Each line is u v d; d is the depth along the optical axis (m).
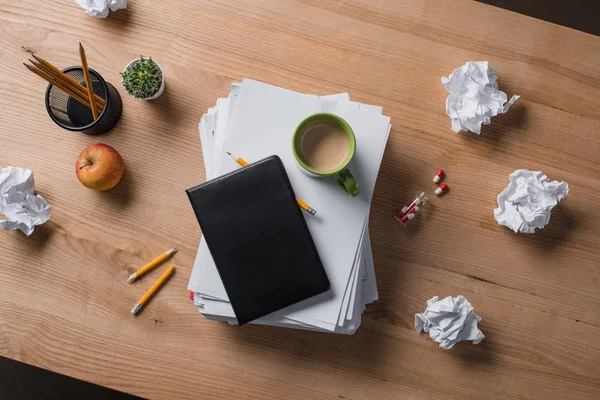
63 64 1.01
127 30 1.01
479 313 1.02
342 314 0.95
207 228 0.92
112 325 1.00
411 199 1.02
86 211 1.01
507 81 1.02
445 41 1.01
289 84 1.02
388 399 1.01
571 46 1.01
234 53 1.01
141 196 1.01
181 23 1.01
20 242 1.01
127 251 1.01
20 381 1.44
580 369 1.02
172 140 1.01
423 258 1.02
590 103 1.02
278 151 0.95
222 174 0.95
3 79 1.01
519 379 1.02
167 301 1.01
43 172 1.01
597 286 1.02
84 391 1.44
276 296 0.92
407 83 1.02
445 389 1.02
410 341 1.02
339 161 0.92
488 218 1.02
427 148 1.02
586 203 1.03
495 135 1.02
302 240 0.93
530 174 0.99
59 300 1.00
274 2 1.01
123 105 1.01
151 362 1.00
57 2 1.01
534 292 1.02
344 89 1.02
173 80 1.01
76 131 0.95
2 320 1.00
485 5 1.01
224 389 1.01
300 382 1.01
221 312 0.95
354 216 0.95
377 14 1.01
